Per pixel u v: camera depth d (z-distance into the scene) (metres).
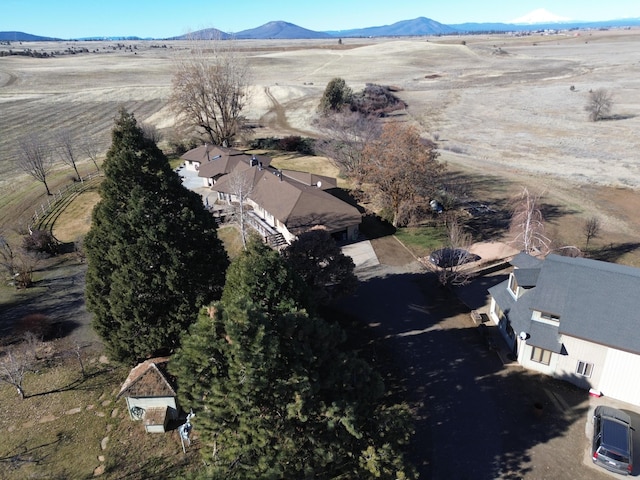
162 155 28.28
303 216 47.62
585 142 84.25
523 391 28.03
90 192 64.81
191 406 18.75
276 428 18.11
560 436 24.91
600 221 51.91
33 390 28.84
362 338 33.56
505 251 45.09
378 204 53.91
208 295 28.69
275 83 152.88
